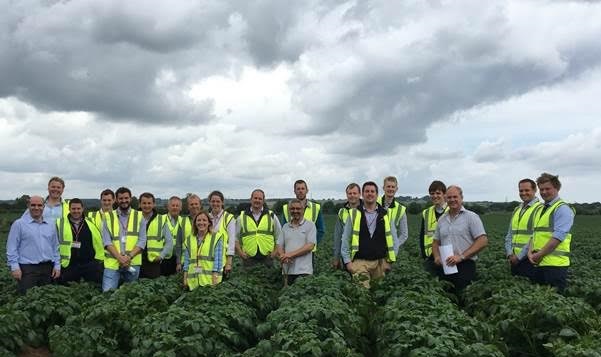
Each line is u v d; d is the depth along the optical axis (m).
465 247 12.40
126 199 13.51
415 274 13.00
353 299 11.09
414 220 65.19
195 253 13.03
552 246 11.59
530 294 9.98
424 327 8.19
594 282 12.50
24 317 10.00
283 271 13.88
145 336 8.73
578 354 7.38
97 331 9.20
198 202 14.24
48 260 12.74
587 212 98.00
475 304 11.24
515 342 9.28
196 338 8.45
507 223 60.72
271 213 14.77
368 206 13.39
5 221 51.84
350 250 13.44
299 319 8.76
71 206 13.19
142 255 14.32
